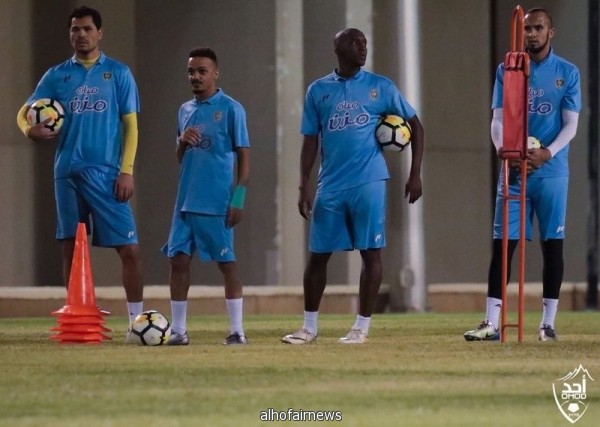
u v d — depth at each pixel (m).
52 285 57.94
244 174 29.91
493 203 63.88
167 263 59.06
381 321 45.59
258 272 58.31
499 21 63.84
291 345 29.67
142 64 58.22
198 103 30.06
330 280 59.41
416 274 57.03
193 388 20.17
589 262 60.22
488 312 31.98
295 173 58.16
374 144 30.00
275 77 57.62
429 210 62.69
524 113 29.16
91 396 19.17
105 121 31.62
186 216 29.98
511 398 19.00
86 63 31.83
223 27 57.88
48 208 57.62
